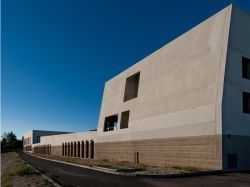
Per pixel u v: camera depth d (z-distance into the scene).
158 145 31.03
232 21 25.16
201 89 25.91
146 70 36.88
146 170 23.47
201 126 25.03
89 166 30.55
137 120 36.47
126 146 38.47
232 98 24.05
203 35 27.42
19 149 141.50
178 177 19.52
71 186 15.67
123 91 42.62
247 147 24.28
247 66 26.62
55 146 78.88
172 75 30.75
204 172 21.09
